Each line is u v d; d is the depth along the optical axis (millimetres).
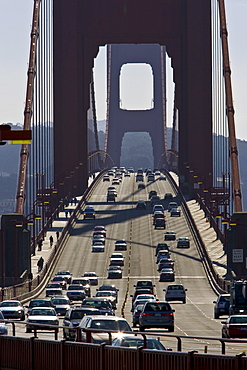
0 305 151000
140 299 168625
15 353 72500
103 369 61812
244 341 54375
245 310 136500
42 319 120625
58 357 66562
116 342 66188
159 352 57281
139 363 58656
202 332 128375
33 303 153875
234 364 52625
